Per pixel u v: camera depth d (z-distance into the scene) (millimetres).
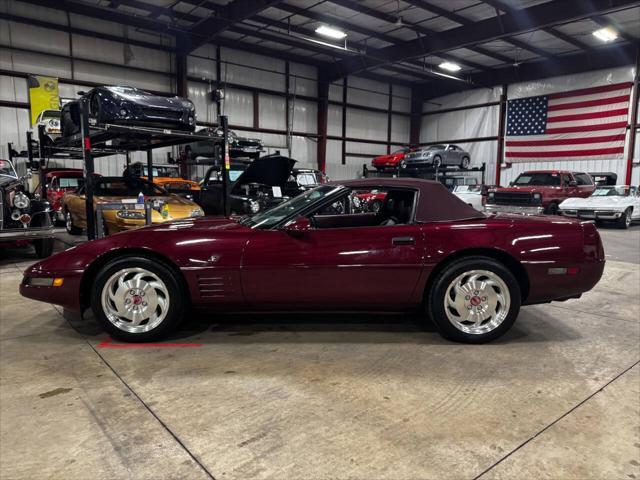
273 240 3105
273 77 20031
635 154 18141
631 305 4328
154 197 7773
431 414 2211
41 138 8766
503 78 21781
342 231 3133
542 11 13641
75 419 2158
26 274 3232
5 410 2242
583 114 19438
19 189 6586
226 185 7059
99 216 5379
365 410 2248
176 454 1877
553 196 13086
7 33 13625
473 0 14250
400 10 15117
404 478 1725
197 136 6605
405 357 2951
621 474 1755
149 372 2707
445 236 3098
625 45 17859
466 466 1800
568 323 3734
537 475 1748
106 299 3156
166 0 14188
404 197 3498
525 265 3086
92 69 15305
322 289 3109
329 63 21156
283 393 2434
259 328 3537
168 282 3129
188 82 17625
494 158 22812
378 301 3168
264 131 19938
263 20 15844
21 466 1799
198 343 3209
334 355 2984
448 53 19594
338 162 23094
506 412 2232
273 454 1875
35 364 2830
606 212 12219
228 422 2131
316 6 14914
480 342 3176
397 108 25391
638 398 2387
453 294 3154
